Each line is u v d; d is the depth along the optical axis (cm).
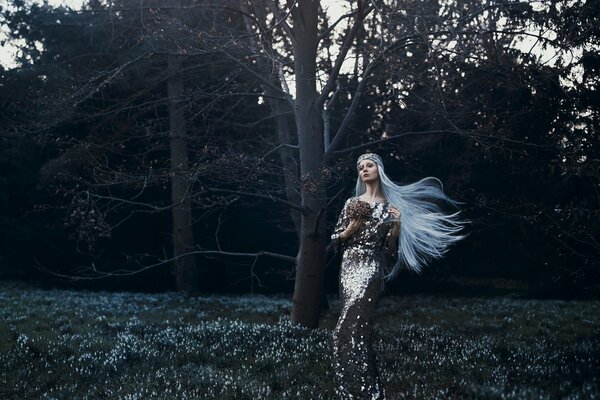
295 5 1073
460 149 1852
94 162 1237
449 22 1056
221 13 1419
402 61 1038
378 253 602
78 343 944
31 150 2122
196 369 749
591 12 1045
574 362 817
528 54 1094
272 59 1188
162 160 1303
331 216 2059
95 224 1174
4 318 1220
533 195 1603
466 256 2455
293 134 1986
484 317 1491
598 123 1188
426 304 1883
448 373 746
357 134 1983
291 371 739
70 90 1328
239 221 2458
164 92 2022
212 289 2498
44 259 2341
